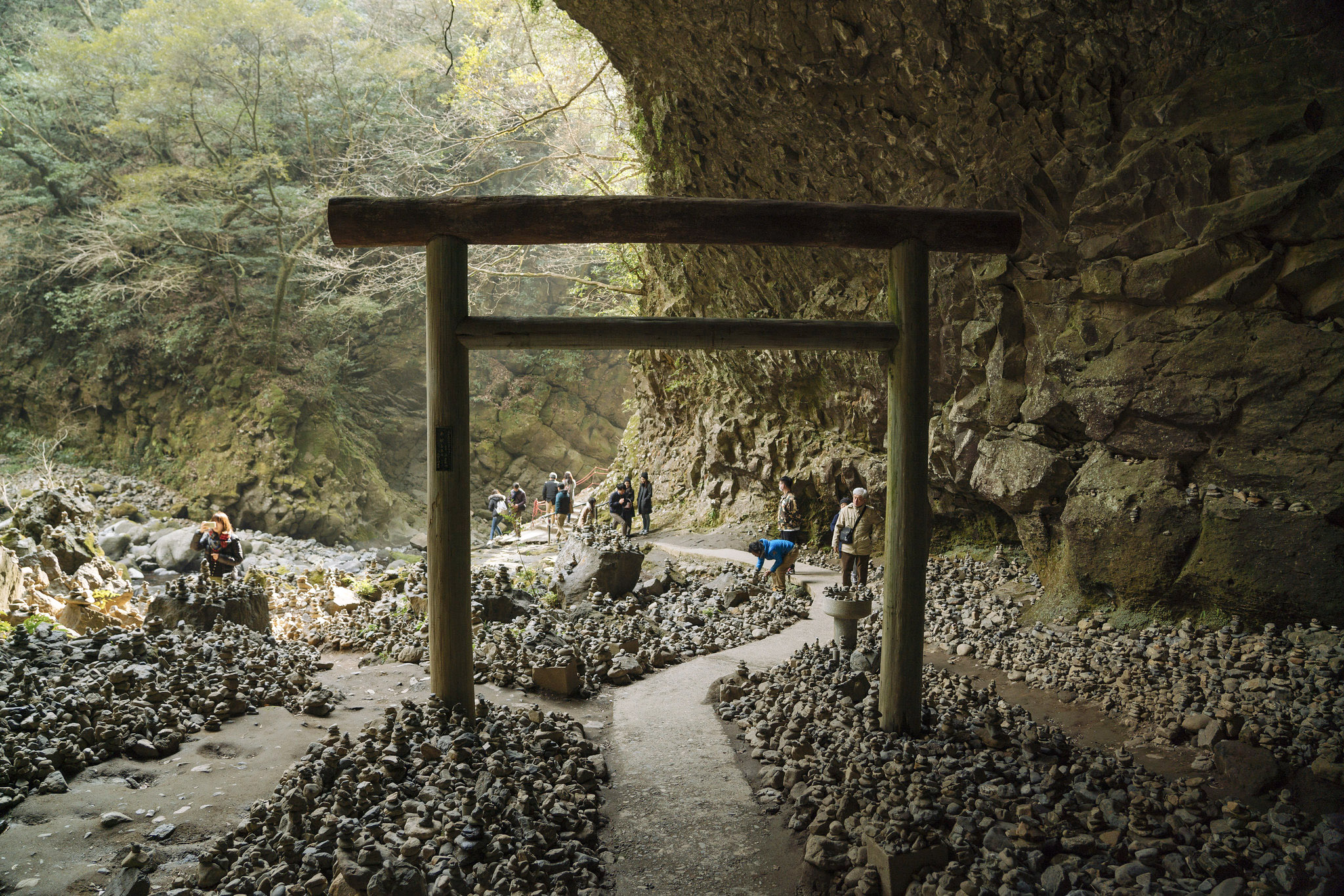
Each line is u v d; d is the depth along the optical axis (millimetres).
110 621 9602
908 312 5859
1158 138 8406
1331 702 6242
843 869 4371
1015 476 10648
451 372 5824
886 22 9984
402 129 31781
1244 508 8000
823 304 14953
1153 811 4867
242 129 32156
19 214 31719
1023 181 9781
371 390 38875
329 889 3850
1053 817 4773
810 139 12508
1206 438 8391
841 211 5738
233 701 5895
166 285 31406
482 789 4906
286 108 33438
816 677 7508
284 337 33625
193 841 4164
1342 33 7207
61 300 31062
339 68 32000
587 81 22719
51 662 6172
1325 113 7371
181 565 21469
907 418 5902
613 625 10109
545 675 7484
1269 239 7770
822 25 10617
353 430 36656
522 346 5836
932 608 11125
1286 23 7438
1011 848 4387
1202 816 4773
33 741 4777
